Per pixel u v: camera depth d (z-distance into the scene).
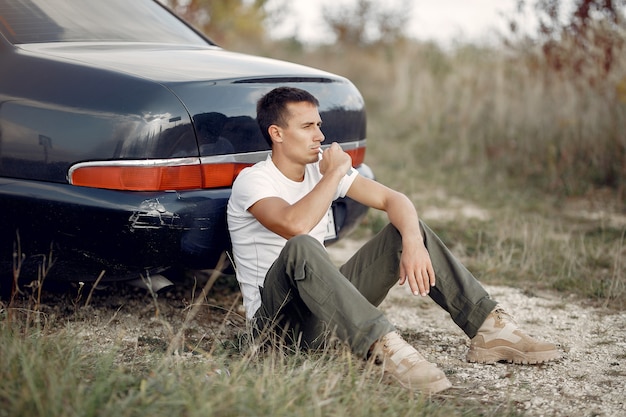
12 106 2.84
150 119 2.71
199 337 3.10
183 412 2.12
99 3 3.68
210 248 2.86
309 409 2.17
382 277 2.92
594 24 7.11
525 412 2.48
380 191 2.96
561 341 3.26
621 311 3.72
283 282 2.60
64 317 3.19
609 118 6.90
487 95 8.42
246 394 2.19
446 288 2.87
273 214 2.65
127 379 2.28
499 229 5.18
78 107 2.77
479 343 2.88
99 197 2.70
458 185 6.73
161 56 3.21
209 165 2.86
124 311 3.34
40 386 2.15
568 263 4.40
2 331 2.55
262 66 3.30
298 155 2.76
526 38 7.82
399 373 2.49
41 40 3.18
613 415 2.49
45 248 2.79
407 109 9.98
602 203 6.18
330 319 2.50
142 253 2.72
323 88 3.38
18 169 2.81
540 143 7.30
